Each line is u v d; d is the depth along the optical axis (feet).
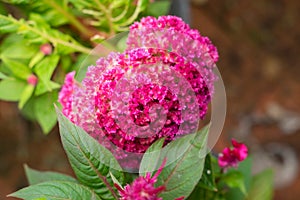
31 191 1.19
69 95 1.38
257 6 3.52
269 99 3.27
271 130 3.15
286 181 2.97
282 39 3.46
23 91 1.72
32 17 1.67
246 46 3.40
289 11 3.55
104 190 1.24
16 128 2.79
